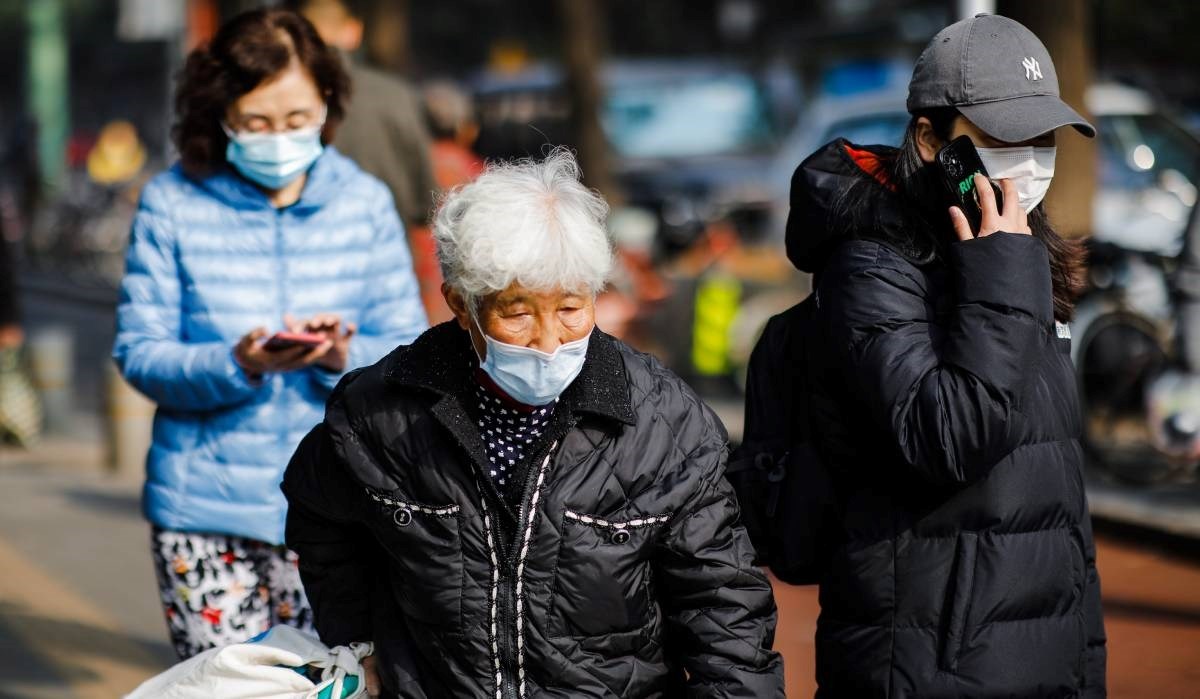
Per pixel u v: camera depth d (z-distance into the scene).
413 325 13.23
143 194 12.80
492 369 8.41
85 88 168.25
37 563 24.38
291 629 10.01
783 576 9.96
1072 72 28.50
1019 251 8.85
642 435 8.74
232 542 12.57
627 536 8.67
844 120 43.28
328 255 12.80
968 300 8.83
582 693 8.79
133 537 26.34
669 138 60.91
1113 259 29.39
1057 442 9.08
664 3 123.44
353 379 9.23
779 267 39.72
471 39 136.25
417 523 8.85
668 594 9.06
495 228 8.05
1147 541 24.25
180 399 12.26
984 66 9.16
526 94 63.44
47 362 37.91
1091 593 9.37
